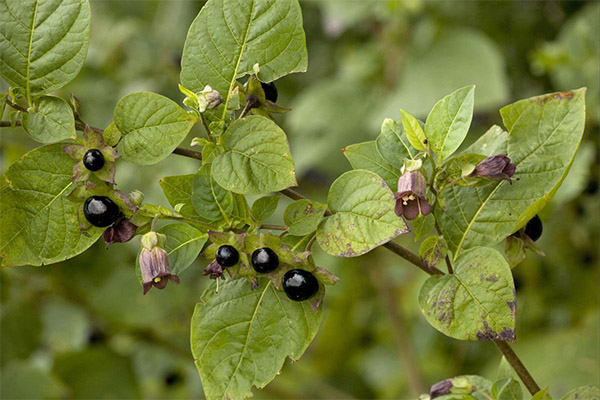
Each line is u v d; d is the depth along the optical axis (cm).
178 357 141
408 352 138
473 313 80
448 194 83
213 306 81
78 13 80
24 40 80
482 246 82
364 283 154
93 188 80
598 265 131
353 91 140
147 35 154
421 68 130
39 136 80
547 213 112
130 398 127
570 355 124
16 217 80
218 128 80
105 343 129
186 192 81
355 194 80
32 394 119
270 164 79
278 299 81
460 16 139
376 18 140
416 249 148
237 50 81
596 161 123
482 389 85
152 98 79
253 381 81
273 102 83
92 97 149
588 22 124
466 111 80
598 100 121
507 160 79
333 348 159
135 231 81
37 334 127
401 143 82
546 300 136
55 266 126
